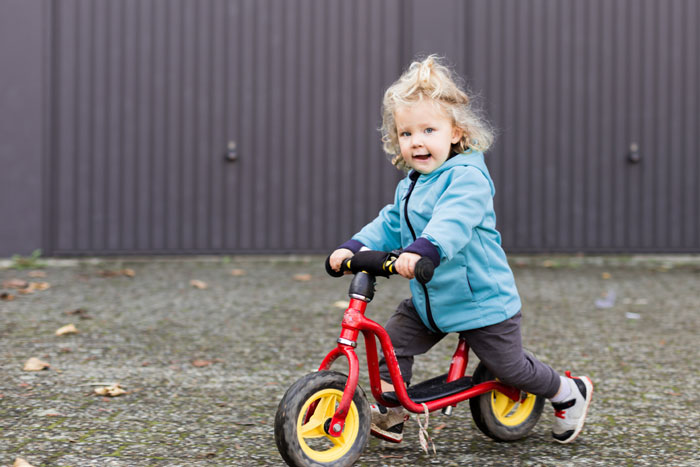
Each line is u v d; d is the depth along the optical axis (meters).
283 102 6.70
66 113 6.52
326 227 6.80
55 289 5.14
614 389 2.98
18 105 6.42
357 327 2.03
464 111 2.20
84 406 2.67
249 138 6.69
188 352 3.50
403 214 2.28
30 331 3.85
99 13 6.50
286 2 6.64
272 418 2.59
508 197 6.88
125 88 6.56
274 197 6.74
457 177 2.15
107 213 6.59
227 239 6.73
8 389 2.85
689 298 5.04
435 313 2.22
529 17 6.79
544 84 6.83
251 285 5.42
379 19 6.70
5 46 6.38
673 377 3.16
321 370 2.04
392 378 2.10
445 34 6.72
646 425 2.55
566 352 3.58
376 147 6.77
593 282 5.66
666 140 6.90
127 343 3.65
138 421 2.53
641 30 6.84
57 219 6.54
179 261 6.55
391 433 2.27
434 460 2.23
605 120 6.88
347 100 6.73
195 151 6.65
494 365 2.25
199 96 6.63
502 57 6.80
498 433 2.36
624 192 6.91
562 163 6.88
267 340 3.77
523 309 4.64
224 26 6.61
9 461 2.15
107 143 6.57
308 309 4.57
